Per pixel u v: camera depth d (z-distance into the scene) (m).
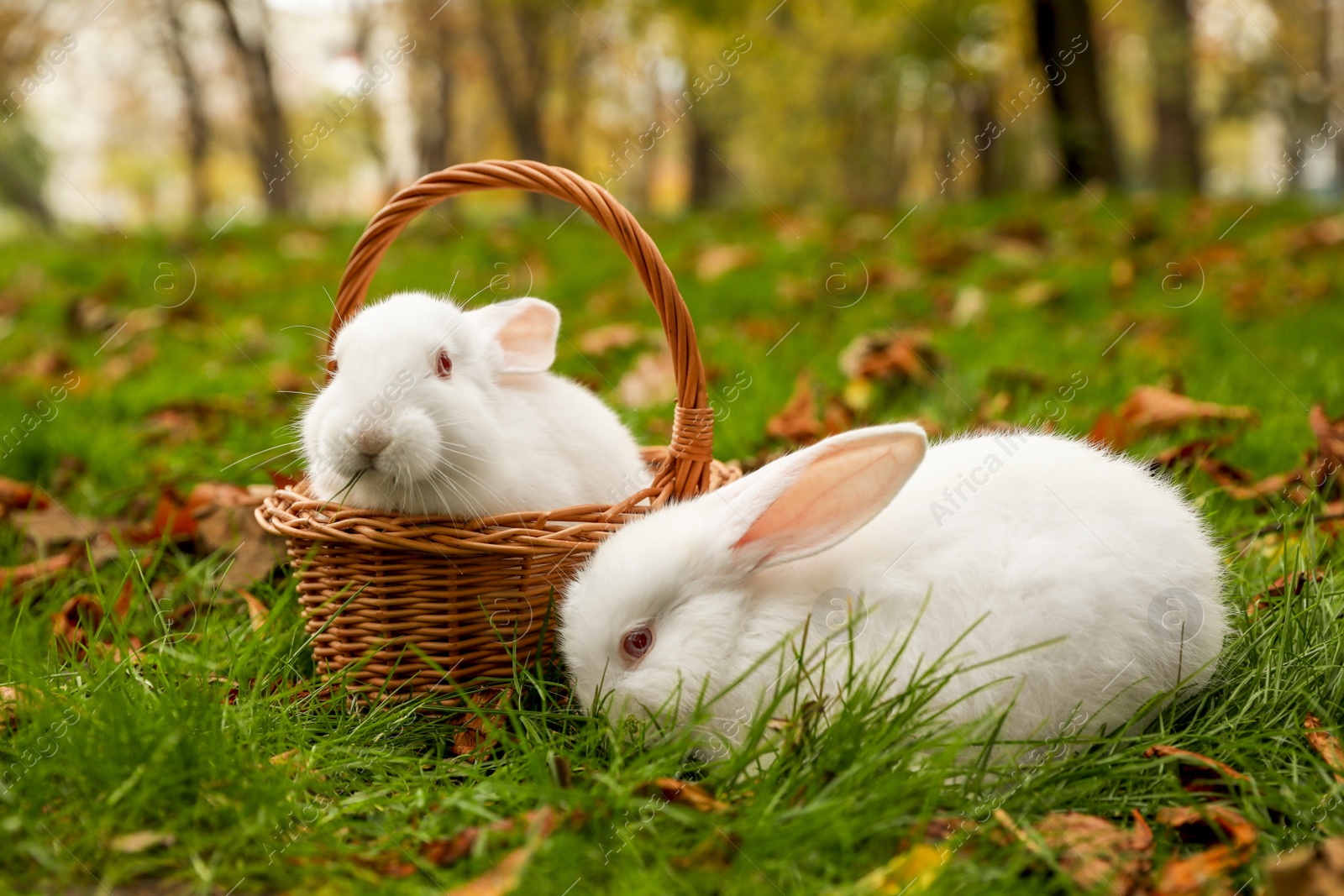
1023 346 1.51
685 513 0.91
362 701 0.92
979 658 0.85
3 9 5.02
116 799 0.80
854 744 0.81
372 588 0.92
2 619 0.99
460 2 6.40
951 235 2.54
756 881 0.76
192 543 1.11
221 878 0.78
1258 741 0.85
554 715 0.88
